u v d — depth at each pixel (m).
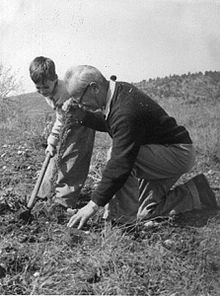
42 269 2.82
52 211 3.43
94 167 4.37
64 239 3.05
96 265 2.85
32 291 2.65
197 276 2.88
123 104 3.01
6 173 4.12
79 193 3.62
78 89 3.00
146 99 3.14
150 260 2.95
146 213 3.45
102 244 2.98
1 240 3.04
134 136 3.01
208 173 4.49
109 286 2.73
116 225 3.22
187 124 5.34
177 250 3.09
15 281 2.72
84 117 3.41
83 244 3.05
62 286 2.71
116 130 3.02
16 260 2.84
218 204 3.75
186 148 3.32
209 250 3.11
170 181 3.46
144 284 2.77
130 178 3.26
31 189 3.80
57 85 3.40
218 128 5.13
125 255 2.97
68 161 3.51
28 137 5.00
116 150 3.03
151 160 3.29
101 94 3.02
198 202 3.55
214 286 2.82
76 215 3.15
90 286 2.73
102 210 3.51
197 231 3.34
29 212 3.28
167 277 2.85
